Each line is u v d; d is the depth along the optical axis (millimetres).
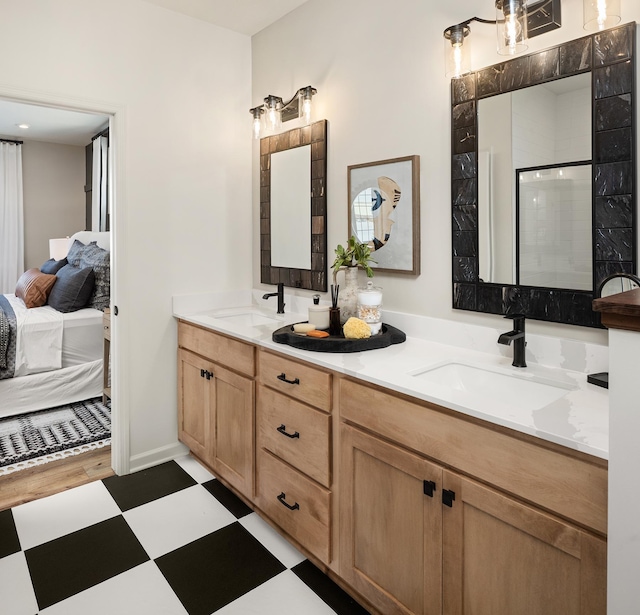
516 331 1583
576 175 1522
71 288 3699
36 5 2176
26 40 2158
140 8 2475
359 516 1602
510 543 1171
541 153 1601
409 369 1587
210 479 2531
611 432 827
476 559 1249
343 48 2299
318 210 2480
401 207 2062
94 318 3639
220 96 2799
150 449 2689
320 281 2504
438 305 1978
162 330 2680
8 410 3281
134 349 2584
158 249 2625
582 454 1022
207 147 2770
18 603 1653
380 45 2121
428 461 1356
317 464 1751
